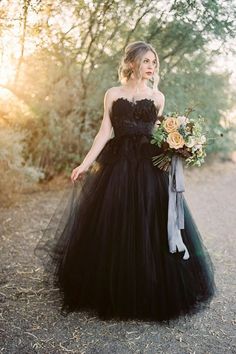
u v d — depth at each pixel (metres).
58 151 6.42
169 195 2.94
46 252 3.74
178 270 3.00
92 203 3.09
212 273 3.33
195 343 2.75
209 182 6.98
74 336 2.80
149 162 3.05
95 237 3.02
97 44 5.70
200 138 2.88
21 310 3.10
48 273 3.55
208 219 5.25
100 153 3.19
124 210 2.96
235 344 2.74
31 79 5.84
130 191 2.99
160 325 2.93
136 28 5.68
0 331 2.84
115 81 6.05
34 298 3.26
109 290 2.95
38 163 6.28
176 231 2.91
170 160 2.98
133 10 5.33
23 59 5.45
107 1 5.07
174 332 2.86
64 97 6.21
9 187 5.57
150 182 3.01
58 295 3.30
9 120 5.84
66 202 3.57
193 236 3.18
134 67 3.01
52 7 4.90
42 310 3.10
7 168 5.29
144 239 2.92
